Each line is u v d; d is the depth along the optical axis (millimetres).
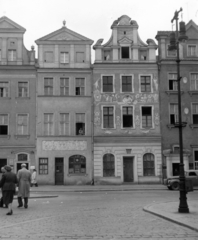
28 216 16297
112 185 43125
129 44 46312
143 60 46219
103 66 45781
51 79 45469
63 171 44125
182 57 46594
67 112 44906
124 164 45094
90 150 44562
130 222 14422
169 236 11469
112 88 45781
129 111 45562
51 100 44969
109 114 45344
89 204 21953
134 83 45844
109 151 44625
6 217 15961
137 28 46906
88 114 45062
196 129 45562
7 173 17125
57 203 22703
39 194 30641
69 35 46125
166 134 45312
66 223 14180
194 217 15133
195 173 36031
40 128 44406
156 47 46469
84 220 15000
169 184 35875
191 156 45156
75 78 45625
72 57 45812
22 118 44625
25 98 44750
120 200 24609
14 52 45438
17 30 45562
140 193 31375
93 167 44312
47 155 44125
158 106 45656
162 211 17250
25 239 10945
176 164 44656
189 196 27578
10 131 44219
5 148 43875
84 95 45312
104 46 46219
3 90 44875
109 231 12359
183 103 45938
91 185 43344
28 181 20094
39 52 45531
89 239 10977
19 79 45031
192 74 46656
